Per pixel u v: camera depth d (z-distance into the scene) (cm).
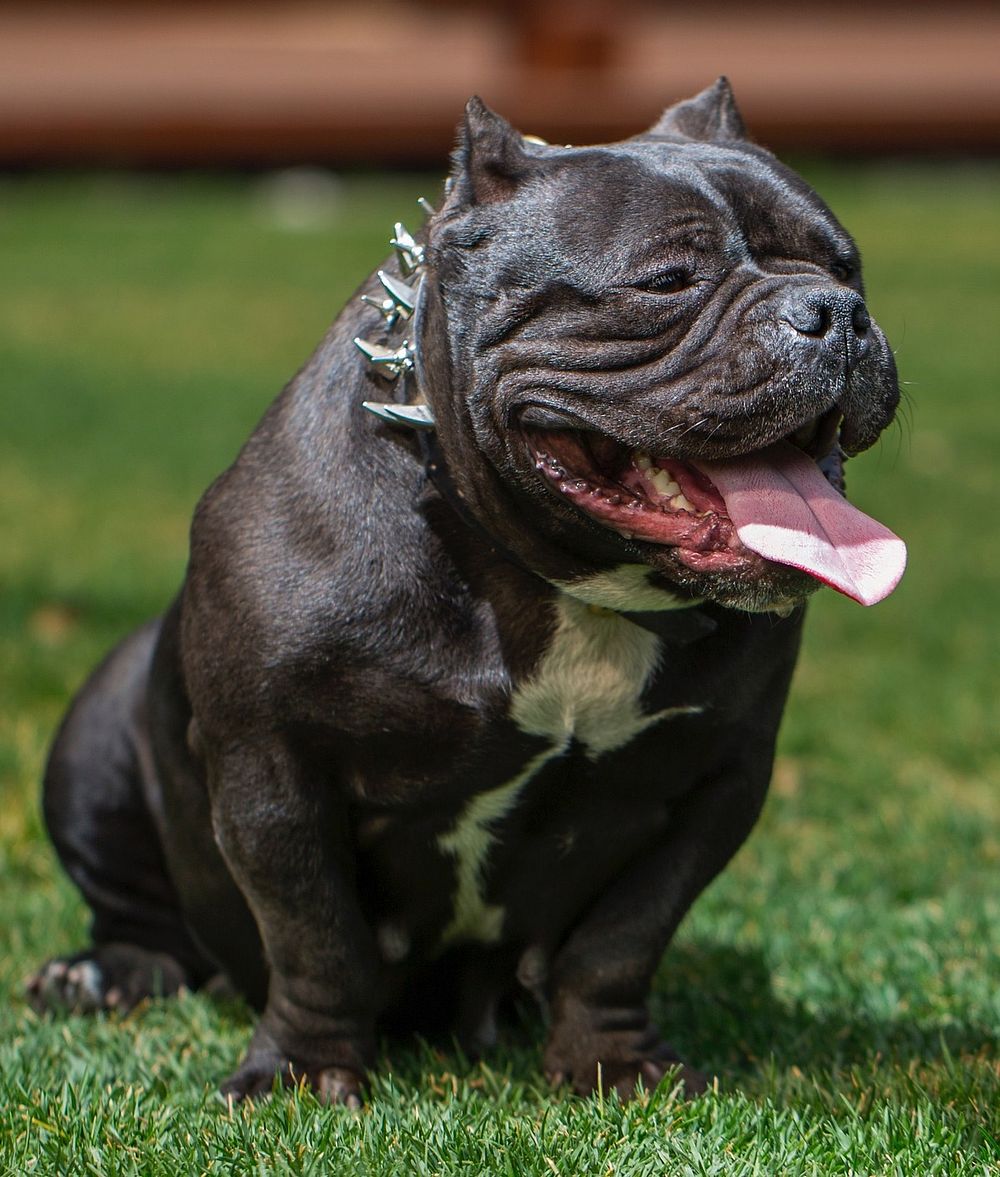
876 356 683
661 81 4853
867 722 1394
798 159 5016
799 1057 823
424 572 727
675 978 930
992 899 1035
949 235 4022
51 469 2208
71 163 4778
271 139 4753
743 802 788
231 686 741
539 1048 837
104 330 3100
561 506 701
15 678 1389
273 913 762
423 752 739
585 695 731
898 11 5447
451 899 795
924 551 1930
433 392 721
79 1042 828
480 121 709
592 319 686
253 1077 777
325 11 5391
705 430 673
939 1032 839
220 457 2298
